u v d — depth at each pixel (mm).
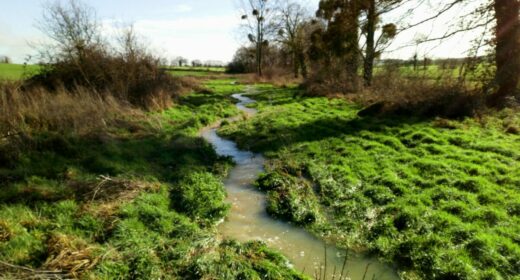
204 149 11742
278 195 8320
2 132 9586
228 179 9766
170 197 7891
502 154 9523
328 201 8086
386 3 15062
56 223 5895
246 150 12609
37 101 11891
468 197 7176
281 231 6910
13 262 4805
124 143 11109
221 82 43406
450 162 9078
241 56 65562
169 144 11688
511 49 14461
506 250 5496
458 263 5332
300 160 10680
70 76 17172
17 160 8570
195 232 6207
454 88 14766
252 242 6168
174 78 25266
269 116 17219
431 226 6375
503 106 14664
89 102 13328
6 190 6953
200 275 5031
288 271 5328
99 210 6418
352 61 25312
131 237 5715
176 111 17656
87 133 10922
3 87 12602
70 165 8664
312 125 14648
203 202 7613
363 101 19172
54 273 4543
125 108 14797
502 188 7496
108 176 8055
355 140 11961
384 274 5543
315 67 32000
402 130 12547
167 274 5051
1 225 5543
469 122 12992
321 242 6492
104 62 17781
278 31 45812
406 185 8172
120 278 4797
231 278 5035
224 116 18906
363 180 8836
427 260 5578
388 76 20406
